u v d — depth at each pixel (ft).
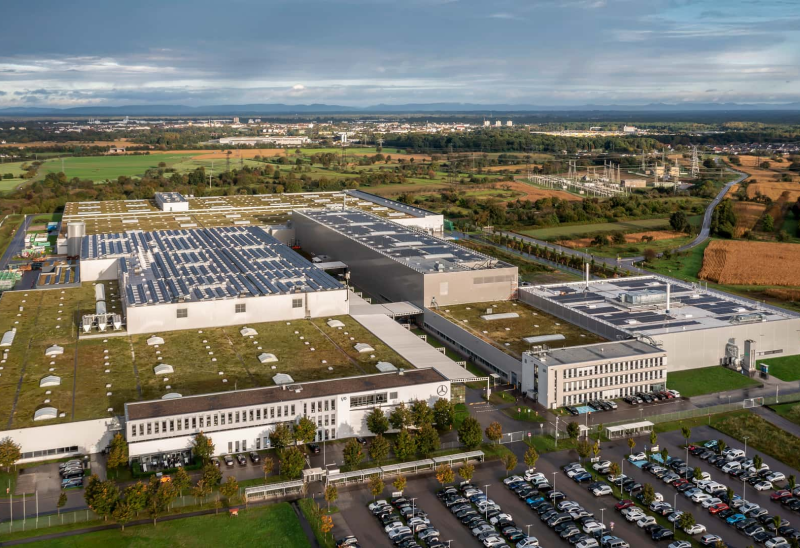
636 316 613.11
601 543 354.33
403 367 513.86
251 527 361.10
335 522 367.86
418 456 435.12
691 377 559.79
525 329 607.78
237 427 431.84
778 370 572.92
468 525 367.66
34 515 367.04
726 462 429.79
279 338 570.87
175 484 377.50
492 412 499.51
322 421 448.65
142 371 501.56
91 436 426.92
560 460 437.17
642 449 450.30
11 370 501.56
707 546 351.25
